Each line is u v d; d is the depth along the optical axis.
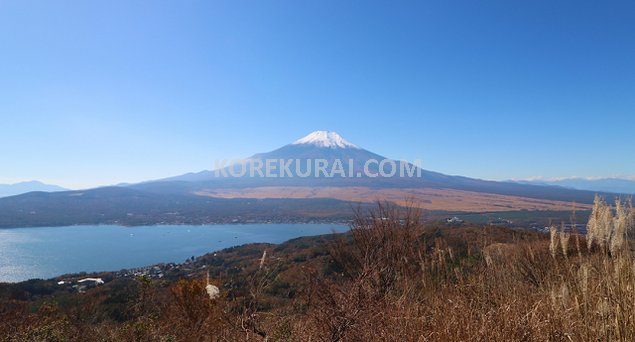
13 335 4.87
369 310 3.34
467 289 3.69
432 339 2.82
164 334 4.81
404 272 4.63
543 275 3.88
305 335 3.36
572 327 2.66
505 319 2.74
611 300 2.71
